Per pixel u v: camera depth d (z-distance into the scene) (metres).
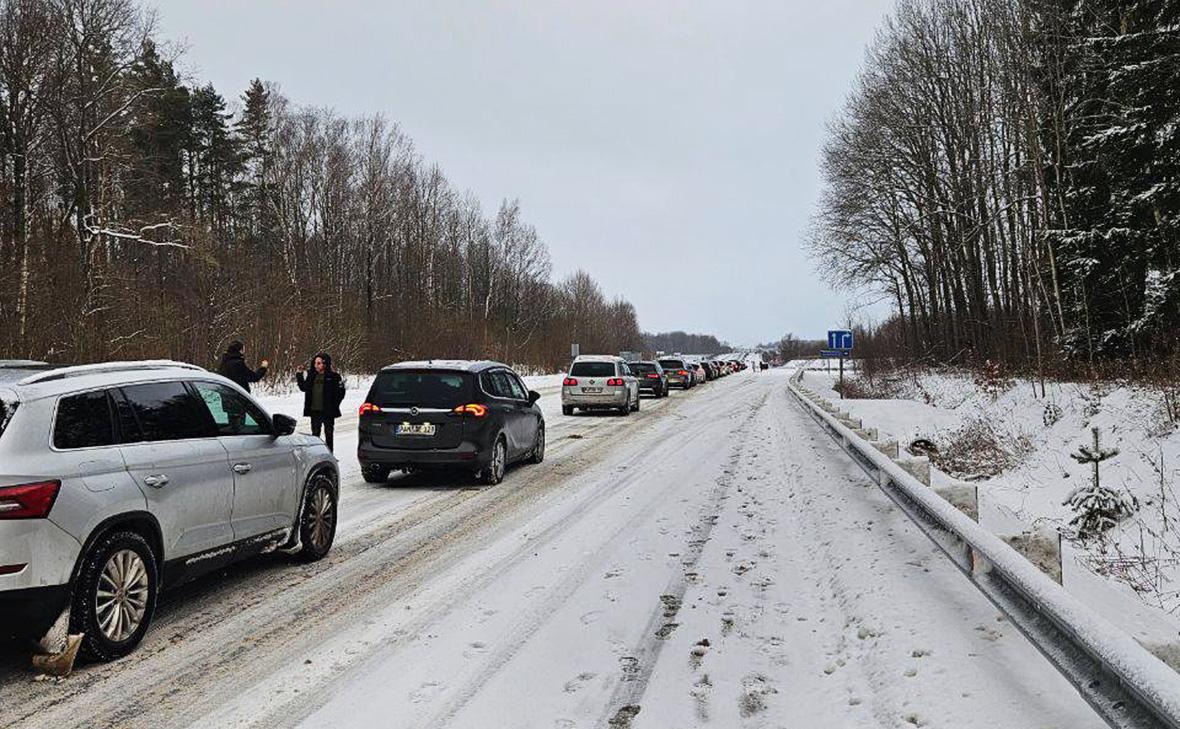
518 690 4.04
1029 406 18.81
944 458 15.69
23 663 4.46
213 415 5.73
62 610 4.20
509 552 7.02
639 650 4.58
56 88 28.88
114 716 3.79
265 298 31.86
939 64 36.56
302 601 5.64
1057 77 24.34
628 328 109.38
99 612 4.42
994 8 29.59
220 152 53.81
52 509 4.13
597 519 8.37
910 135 37.75
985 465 14.85
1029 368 24.36
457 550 7.13
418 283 62.91
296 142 56.94
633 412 24.05
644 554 6.82
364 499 9.73
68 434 4.42
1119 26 21.30
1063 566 4.69
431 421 10.41
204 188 53.72
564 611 5.32
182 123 49.72
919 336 46.88
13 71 27.92
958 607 4.66
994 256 33.50
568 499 9.61
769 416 21.27
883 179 38.78
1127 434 12.31
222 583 6.12
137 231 29.64
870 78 40.28
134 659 4.53
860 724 3.46
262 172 55.41
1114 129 18.75
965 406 23.52
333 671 4.33
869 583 5.29
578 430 18.56
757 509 8.63
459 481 11.12
